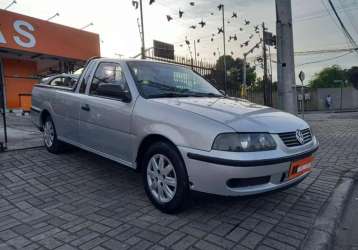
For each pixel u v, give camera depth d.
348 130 11.81
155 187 3.74
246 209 3.79
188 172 3.29
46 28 14.43
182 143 3.33
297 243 3.04
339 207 3.92
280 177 3.38
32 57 15.31
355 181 5.11
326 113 29.64
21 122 10.45
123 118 4.06
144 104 3.87
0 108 8.67
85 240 3.02
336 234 3.41
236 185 3.18
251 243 3.02
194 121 3.32
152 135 3.70
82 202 3.92
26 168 5.16
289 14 7.61
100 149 4.55
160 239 3.05
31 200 3.97
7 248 2.88
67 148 5.98
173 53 11.87
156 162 3.71
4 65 15.27
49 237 3.08
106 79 4.66
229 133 3.15
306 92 38.59
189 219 3.48
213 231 3.23
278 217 3.60
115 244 2.96
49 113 5.88
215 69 12.72
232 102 4.17
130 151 4.00
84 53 15.98
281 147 3.34
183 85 4.66
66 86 5.72
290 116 3.95
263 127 3.32
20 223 3.37
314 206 3.93
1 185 4.45
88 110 4.71
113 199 4.02
